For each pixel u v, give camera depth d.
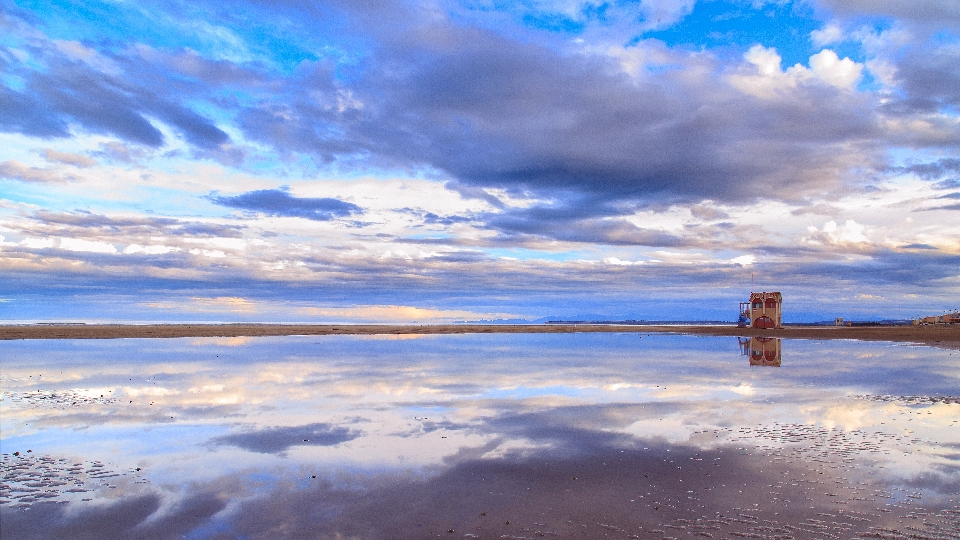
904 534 6.27
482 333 61.66
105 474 8.44
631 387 17.95
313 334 53.06
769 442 10.63
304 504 7.23
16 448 9.94
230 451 9.82
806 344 43.47
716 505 7.24
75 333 44.59
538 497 7.56
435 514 6.92
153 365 23.50
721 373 22.05
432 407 14.25
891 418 12.91
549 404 14.73
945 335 56.19
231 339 43.38
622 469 8.88
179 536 6.21
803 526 6.52
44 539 6.08
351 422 12.34
